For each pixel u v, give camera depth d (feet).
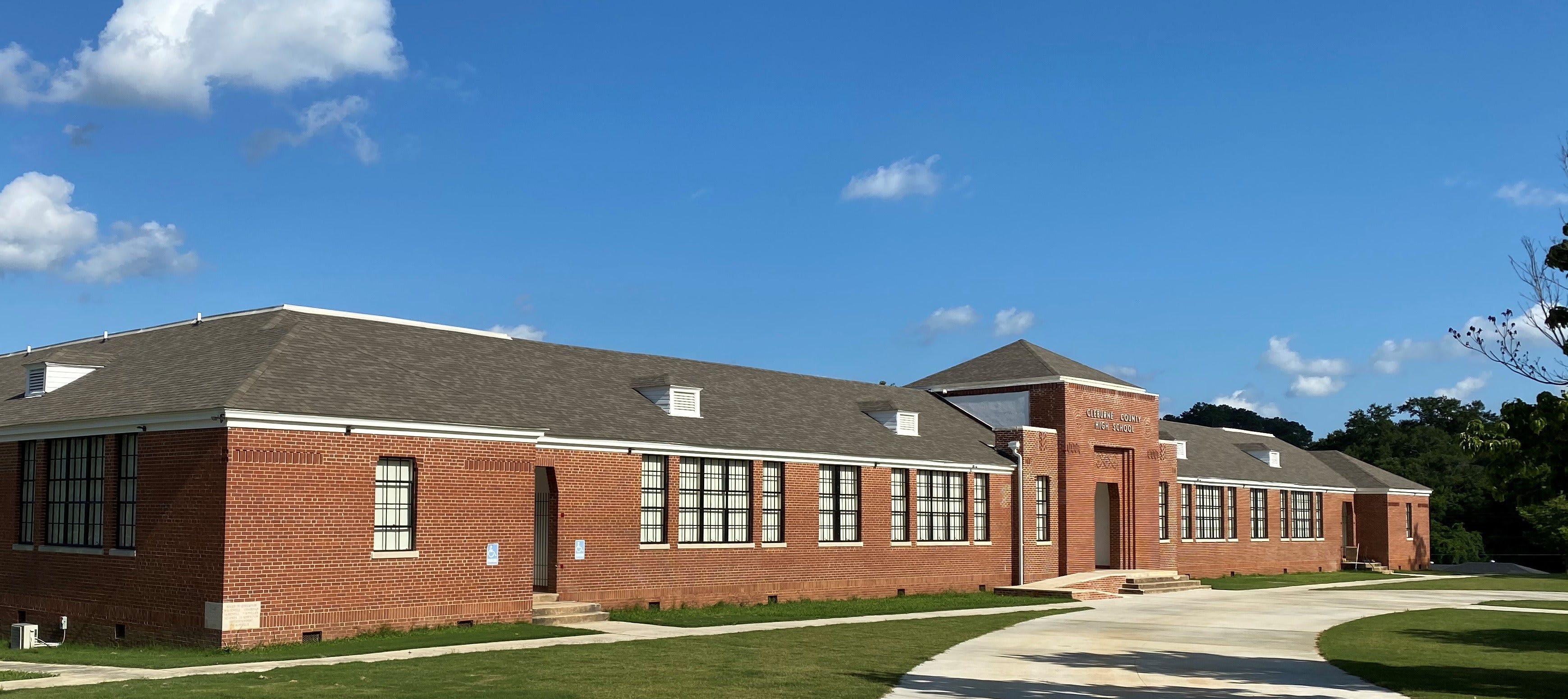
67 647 84.89
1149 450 172.55
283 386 84.94
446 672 67.00
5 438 98.58
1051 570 156.15
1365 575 216.95
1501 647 94.27
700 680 65.67
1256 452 223.10
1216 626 107.04
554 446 101.30
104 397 93.66
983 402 165.48
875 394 157.89
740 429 122.93
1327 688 68.39
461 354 109.09
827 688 63.77
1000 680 68.90
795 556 123.75
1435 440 305.32
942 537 143.33
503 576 93.86
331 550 83.46
